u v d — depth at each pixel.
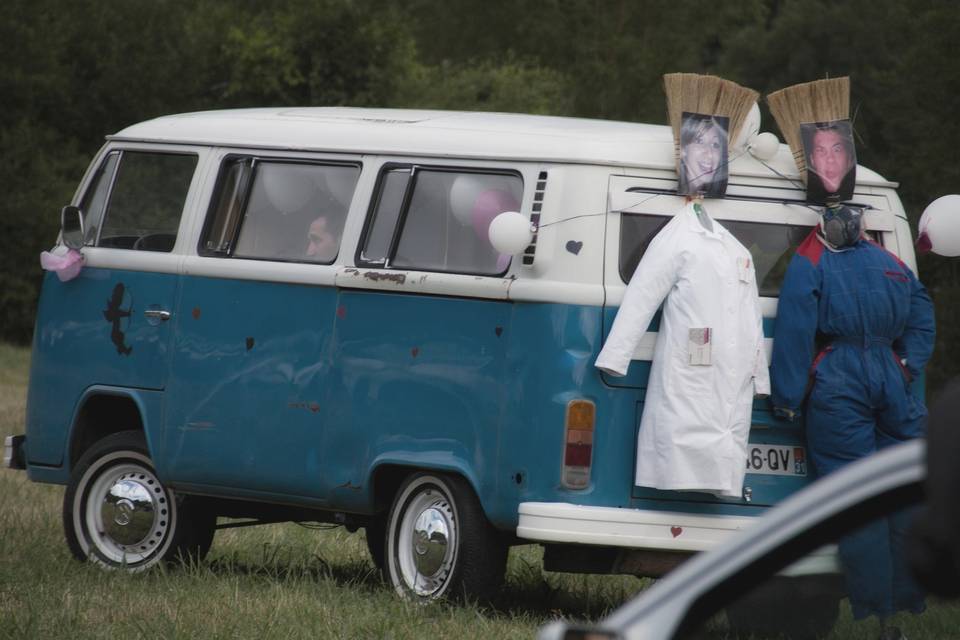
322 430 25.98
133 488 28.83
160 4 116.69
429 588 25.06
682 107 24.12
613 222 23.61
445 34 165.25
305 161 26.95
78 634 22.12
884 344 24.06
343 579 28.56
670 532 23.16
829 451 23.89
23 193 105.75
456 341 24.48
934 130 71.69
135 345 28.42
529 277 23.62
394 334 25.22
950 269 74.88
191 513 28.67
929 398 72.31
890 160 75.69
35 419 29.89
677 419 22.78
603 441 23.25
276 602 24.67
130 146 29.44
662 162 24.08
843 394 23.70
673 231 23.41
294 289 26.53
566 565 24.44
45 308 29.81
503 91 138.25
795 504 8.74
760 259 24.48
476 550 24.33
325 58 115.62
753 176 24.62
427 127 25.89
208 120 28.80
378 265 25.52
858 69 135.88
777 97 25.06
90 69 112.94
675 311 23.06
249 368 26.95
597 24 148.75
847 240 24.16
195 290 27.77
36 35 107.81
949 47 70.25
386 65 117.31
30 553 29.25
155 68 112.94
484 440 23.97
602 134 24.55
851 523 8.55
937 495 7.46
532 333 23.52
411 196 25.48
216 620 23.30
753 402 24.05
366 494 25.52
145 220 28.75
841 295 23.89
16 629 22.05
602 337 23.33
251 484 26.89
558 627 9.01
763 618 8.91
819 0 145.12
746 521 23.52
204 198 28.08
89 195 29.81
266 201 27.31
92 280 29.14
